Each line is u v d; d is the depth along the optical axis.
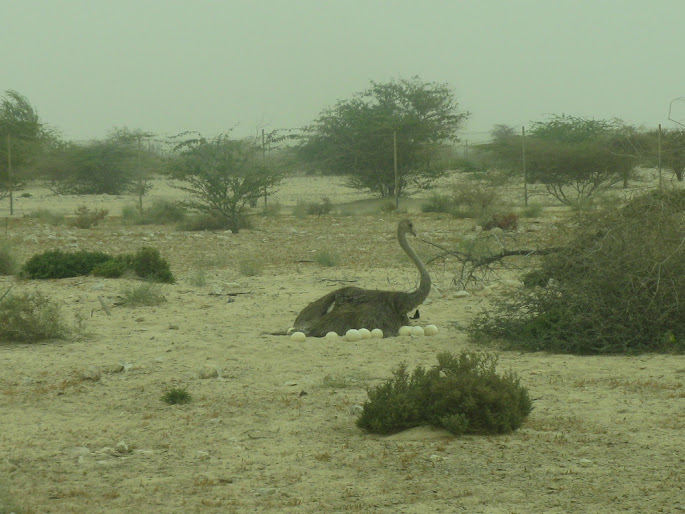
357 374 15.90
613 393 13.97
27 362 17.58
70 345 19.39
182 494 9.73
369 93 85.06
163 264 31.56
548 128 78.19
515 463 10.56
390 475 10.23
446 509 9.05
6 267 33.34
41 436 12.23
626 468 10.23
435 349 18.19
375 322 20.03
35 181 101.75
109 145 97.12
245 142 57.50
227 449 11.45
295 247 43.66
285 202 79.88
